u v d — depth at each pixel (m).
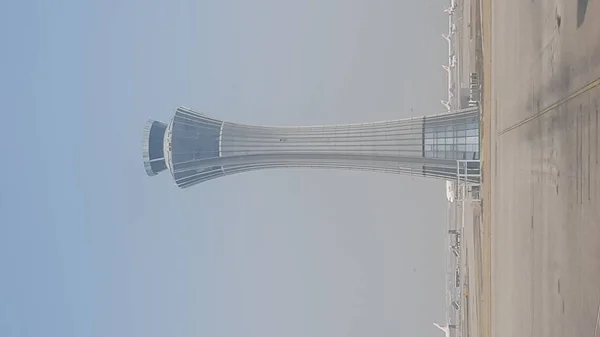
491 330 54.78
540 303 36.53
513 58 46.31
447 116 83.94
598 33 27.69
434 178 87.44
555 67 34.41
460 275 86.94
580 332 29.42
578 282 29.89
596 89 27.94
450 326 84.75
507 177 48.44
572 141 31.22
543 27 37.12
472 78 71.94
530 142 40.19
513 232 45.22
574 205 30.75
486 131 62.53
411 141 88.00
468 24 80.38
